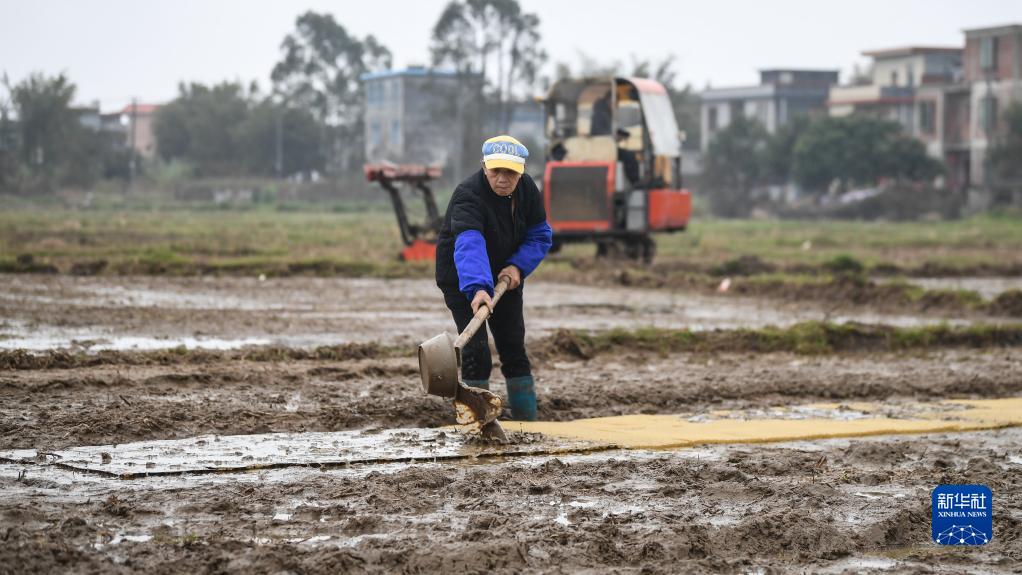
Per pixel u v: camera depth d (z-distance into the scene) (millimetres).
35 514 7270
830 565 6785
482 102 120000
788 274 36125
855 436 10789
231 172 138500
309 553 6566
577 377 14172
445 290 10828
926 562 6883
